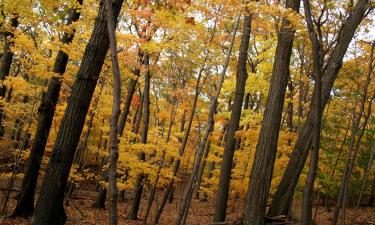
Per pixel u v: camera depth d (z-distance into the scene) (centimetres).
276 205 780
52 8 848
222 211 921
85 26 966
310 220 439
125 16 1082
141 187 1462
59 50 946
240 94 955
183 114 1548
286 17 644
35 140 1048
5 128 1694
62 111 1199
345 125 1783
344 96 1518
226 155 948
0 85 1052
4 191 1425
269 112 715
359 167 1789
